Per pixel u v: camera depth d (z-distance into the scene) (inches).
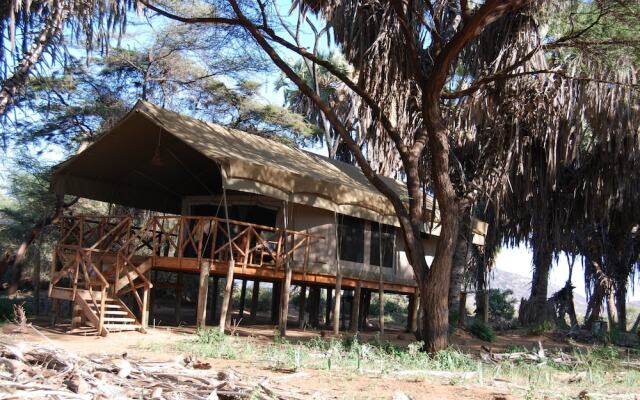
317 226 700.7
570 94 702.5
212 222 592.4
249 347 458.0
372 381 350.0
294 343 556.7
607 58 547.8
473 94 675.4
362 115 921.5
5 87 639.8
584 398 320.5
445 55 475.8
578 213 1047.0
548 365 482.0
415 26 595.8
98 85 1011.9
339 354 452.8
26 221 1121.4
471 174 868.0
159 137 617.6
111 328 533.0
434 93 496.4
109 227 673.0
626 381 404.2
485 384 358.6
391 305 1326.3
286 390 281.7
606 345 768.9
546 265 1082.7
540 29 639.8
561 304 1219.9
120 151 645.3
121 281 577.6
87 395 203.9
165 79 1036.5
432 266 512.7
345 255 731.4
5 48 636.7
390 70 601.0
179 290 693.3
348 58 636.1
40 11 626.5
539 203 1010.1
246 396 239.9
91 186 689.6
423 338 512.7
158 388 224.2
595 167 974.4
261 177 580.4
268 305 1142.3
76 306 553.6
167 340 509.4
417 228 533.3
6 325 540.4
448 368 425.1
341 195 660.7
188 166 673.6
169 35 980.6
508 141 759.1
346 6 607.8
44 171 1021.8
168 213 779.4
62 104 965.2
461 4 490.3
